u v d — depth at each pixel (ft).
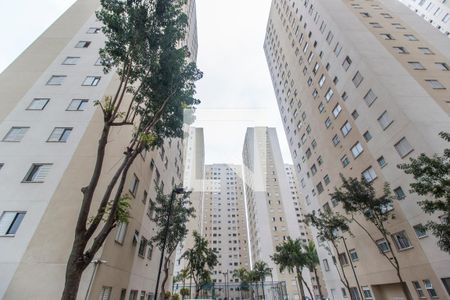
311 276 198.39
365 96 65.77
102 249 36.24
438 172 33.12
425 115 52.03
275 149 268.21
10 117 50.88
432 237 45.50
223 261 281.95
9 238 36.45
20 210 39.11
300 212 282.97
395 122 55.26
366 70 65.05
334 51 81.71
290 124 124.88
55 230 37.37
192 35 148.56
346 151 74.95
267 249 204.95
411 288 50.34
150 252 63.98
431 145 47.29
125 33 31.63
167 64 34.81
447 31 140.97
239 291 235.40
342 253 77.61
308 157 103.35
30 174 43.55
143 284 57.16
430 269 45.70
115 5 31.91
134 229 50.37
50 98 54.80
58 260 34.86
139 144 32.12
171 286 102.47
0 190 40.98
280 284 164.45
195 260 87.71
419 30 80.23
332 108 83.05
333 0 93.97
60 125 50.29
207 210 327.47
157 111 35.09
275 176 247.91
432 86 58.85
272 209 226.17
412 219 50.06
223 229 313.32
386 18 85.15
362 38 73.97
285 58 132.77
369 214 50.96
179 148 112.27
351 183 55.72
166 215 60.39
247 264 282.36
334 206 82.33
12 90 55.47
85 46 66.90
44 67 60.54
